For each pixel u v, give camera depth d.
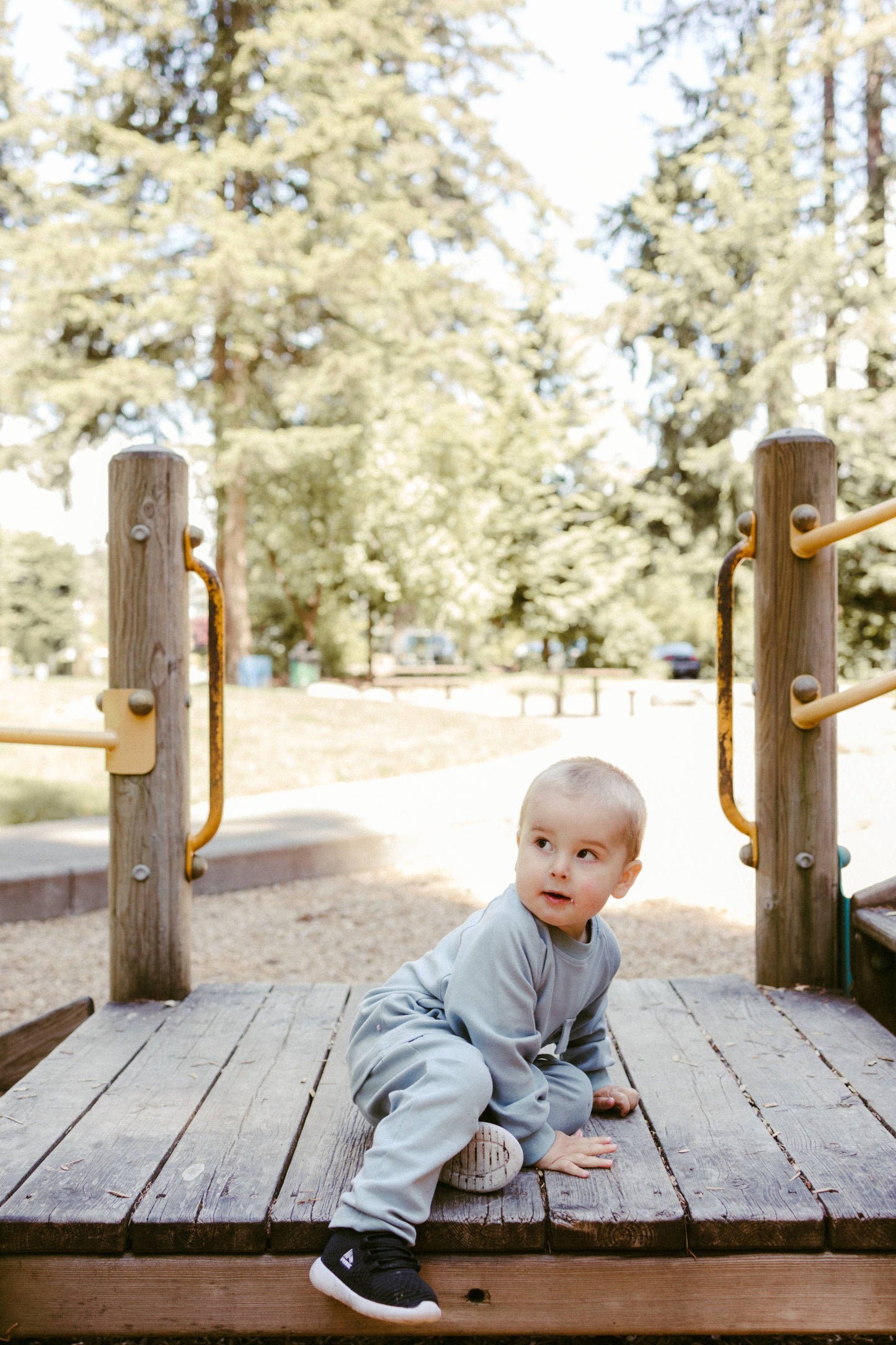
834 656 3.16
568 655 33.56
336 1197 1.98
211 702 3.13
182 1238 1.90
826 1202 1.93
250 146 22.55
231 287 20.62
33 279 21.66
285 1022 2.89
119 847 3.09
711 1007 2.97
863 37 27.38
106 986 4.52
